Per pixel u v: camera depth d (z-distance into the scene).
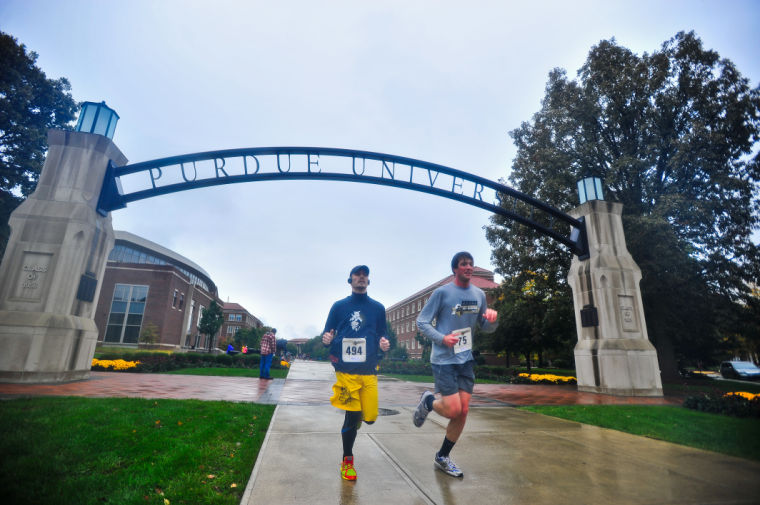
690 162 15.02
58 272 7.40
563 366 38.94
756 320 15.94
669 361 15.86
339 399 2.99
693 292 15.34
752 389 13.03
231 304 86.94
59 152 8.19
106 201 8.52
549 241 17.88
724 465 3.25
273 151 10.23
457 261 3.34
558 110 17.56
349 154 10.62
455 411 2.95
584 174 17.61
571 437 4.39
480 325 3.34
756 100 15.23
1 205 17.52
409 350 62.31
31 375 6.80
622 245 10.73
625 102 17.22
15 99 18.34
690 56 16.72
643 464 3.29
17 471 2.59
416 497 2.51
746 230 15.59
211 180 9.73
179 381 9.57
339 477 2.87
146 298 33.25
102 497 2.36
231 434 3.97
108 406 4.73
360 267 3.29
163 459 3.05
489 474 2.99
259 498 2.42
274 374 14.32
